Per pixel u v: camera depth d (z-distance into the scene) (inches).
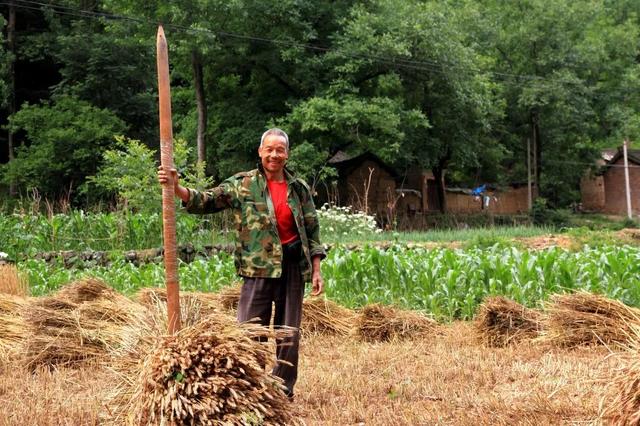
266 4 1114.1
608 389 179.5
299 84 1225.4
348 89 1125.1
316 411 206.5
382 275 415.8
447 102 1258.0
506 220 1462.8
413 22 1149.7
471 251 484.1
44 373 261.9
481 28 1523.1
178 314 170.4
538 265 403.5
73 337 280.7
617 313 295.1
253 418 154.5
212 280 467.2
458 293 400.5
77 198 1227.2
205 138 1198.9
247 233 195.5
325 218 804.6
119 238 638.5
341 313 355.6
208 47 1086.4
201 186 706.8
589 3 1567.4
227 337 162.2
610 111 1599.4
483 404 206.1
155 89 1413.6
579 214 1831.9
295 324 197.2
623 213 1910.7
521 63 1583.4
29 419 197.5
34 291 489.4
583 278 398.6
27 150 1243.8
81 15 1358.3
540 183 1769.2
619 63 1647.4
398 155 1186.0
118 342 269.9
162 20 1118.4
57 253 608.4
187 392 155.6
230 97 1296.8
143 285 485.4
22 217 654.5
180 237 655.8
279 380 162.7
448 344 315.0
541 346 298.2
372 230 805.9
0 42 1278.3
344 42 1144.2
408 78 1218.0
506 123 1637.6
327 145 1164.5
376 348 307.6
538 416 192.9
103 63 1304.1
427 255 464.8
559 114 1541.6
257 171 199.6
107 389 191.5
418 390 228.4
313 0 1197.7
